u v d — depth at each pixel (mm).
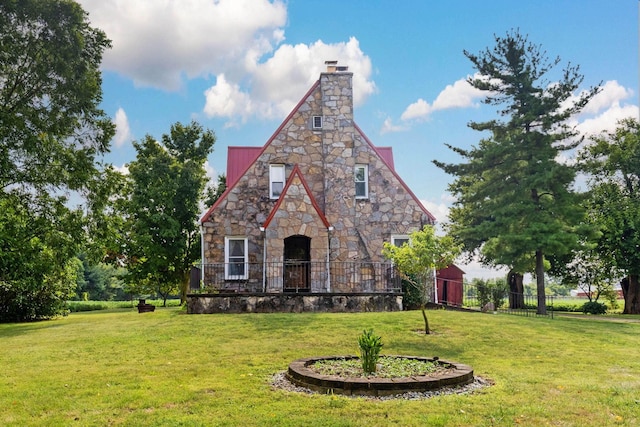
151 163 31391
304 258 22703
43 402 7383
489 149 25172
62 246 22188
